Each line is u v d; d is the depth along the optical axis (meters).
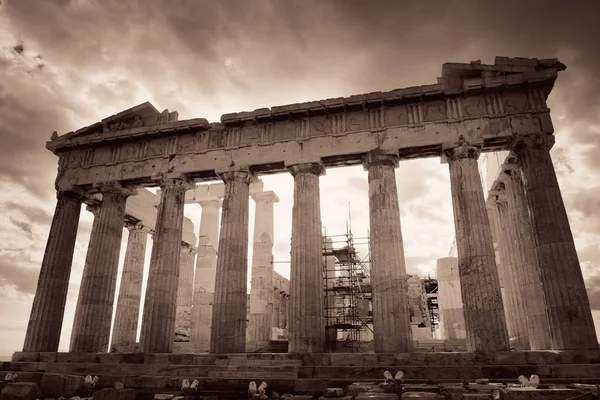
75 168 25.91
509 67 20.36
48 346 22.52
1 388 15.92
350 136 21.81
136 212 31.22
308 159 21.97
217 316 20.50
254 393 13.56
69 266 24.67
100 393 13.29
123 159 25.14
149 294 21.62
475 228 18.94
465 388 12.63
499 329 17.38
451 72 21.00
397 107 21.78
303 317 19.33
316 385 14.91
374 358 17.44
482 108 20.67
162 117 25.61
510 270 23.59
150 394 14.60
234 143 23.48
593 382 14.16
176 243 22.97
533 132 19.72
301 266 20.19
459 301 31.70
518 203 22.27
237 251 21.64
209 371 17.27
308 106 22.36
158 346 20.75
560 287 17.27
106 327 22.89
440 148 20.89
